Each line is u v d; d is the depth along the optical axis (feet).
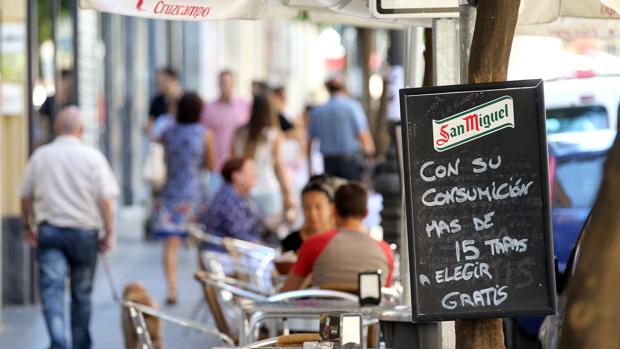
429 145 44.37
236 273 98.78
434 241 44.27
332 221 79.41
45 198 88.07
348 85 304.09
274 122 128.26
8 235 117.29
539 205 44.50
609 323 35.76
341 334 47.26
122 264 158.10
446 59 51.60
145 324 68.85
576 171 84.43
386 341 53.31
